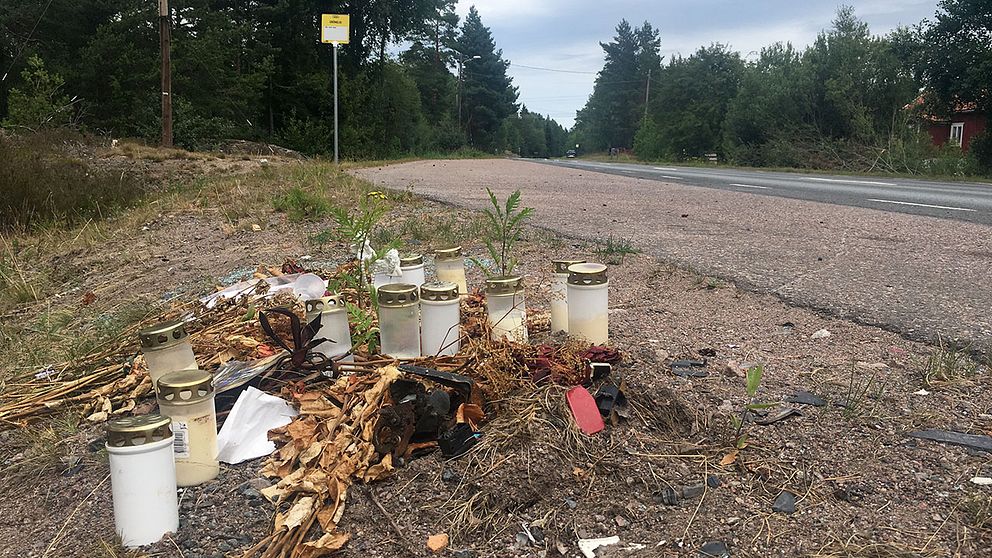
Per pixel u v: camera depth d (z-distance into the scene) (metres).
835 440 2.32
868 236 6.74
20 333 4.55
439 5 50.91
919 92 29.30
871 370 2.93
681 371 2.88
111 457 1.92
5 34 28.23
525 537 1.92
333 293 3.17
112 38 28.34
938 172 24.36
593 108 100.12
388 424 2.18
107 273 6.22
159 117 26.28
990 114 27.30
